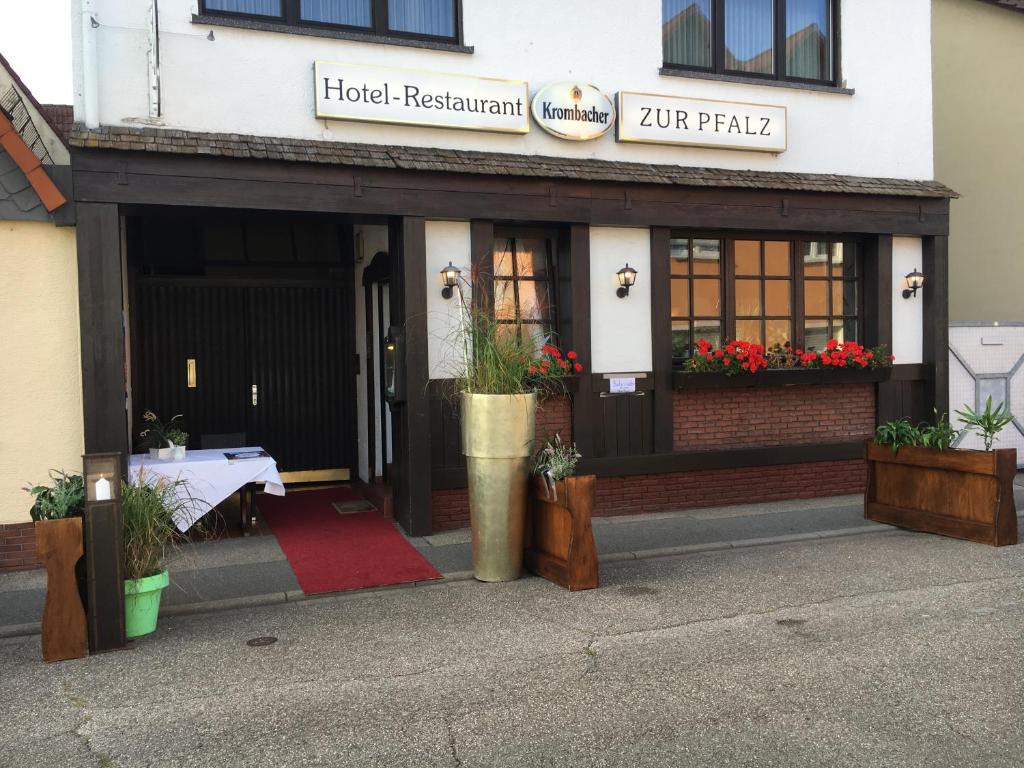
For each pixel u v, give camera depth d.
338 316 10.67
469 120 8.44
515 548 6.86
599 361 9.08
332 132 8.05
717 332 9.77
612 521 8.92
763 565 7.22
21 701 4.58
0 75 9.39
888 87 10.37
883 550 7.67
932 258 10.38
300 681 4.80
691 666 4.89
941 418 10.09
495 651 5.22
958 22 13.12
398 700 4.50
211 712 4.39
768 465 9.84
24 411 7.30
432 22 8.53
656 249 9.23
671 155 9.36
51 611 5.19
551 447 7.02
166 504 6.12
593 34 9.03
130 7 7.42
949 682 4.59
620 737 4.00
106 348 7.23
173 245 9.98
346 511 9.29
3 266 7.23
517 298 9.04
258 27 7.80
